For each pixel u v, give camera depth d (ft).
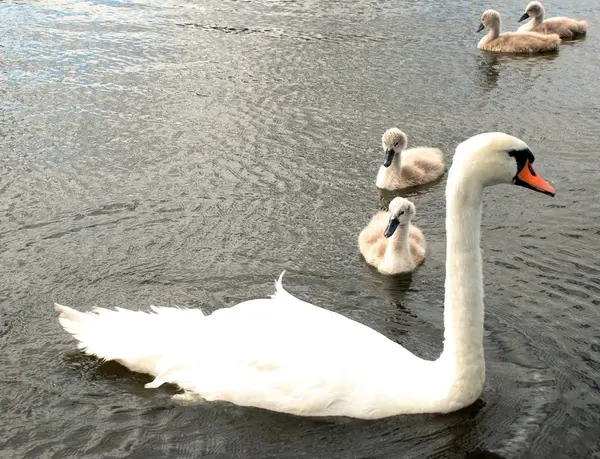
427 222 46.83
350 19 83.30
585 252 41.09
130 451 26.43
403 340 33.94
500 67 71.15
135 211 45.03
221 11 84.94
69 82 64.13
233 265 39.86
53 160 51.11
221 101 61.36
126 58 70.03
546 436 27.12
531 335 33.53
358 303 37.35
